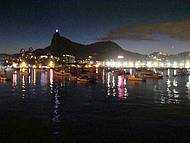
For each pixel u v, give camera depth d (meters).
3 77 183.12
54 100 85.81
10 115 61.44
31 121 55.56
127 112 64.75
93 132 47.53
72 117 59.25
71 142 42.47
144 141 42.91
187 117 59.16
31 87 131.00
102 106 73.69
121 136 45.28
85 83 156.00
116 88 127.12
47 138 44.47
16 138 44.56
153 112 64.69
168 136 45.31
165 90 118.12
